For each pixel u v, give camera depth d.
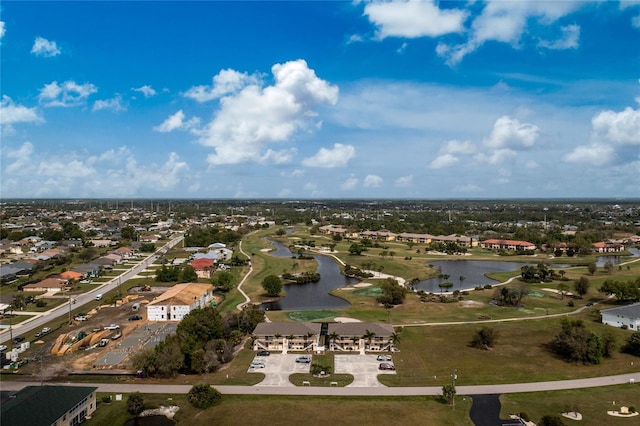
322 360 121.69
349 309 178.00
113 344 134.75
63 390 89.38
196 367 111.06
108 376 111.06
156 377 110.44
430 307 179.88
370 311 173.88
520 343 134.62
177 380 108.69
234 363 119.25
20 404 80.25
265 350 128.50
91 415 91.50
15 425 74.62
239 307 181.38
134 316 162.38
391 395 100.50
